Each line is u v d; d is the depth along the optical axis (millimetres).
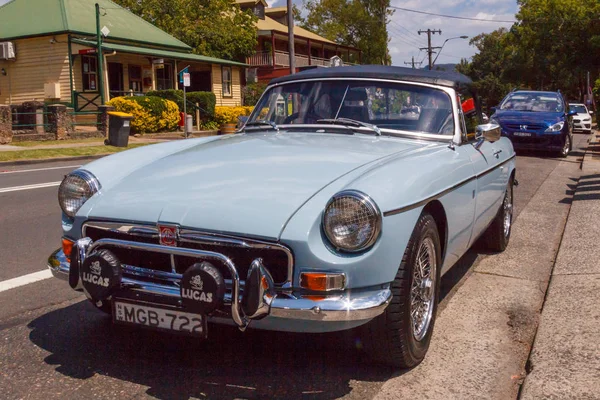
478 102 5090
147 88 28422
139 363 3402
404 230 3023
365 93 4410
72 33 23797
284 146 3832
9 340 3713
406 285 3080
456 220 3912
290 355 3514
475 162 4316
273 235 2838
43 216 7746
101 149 18438
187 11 35594
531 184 10625
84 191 3508
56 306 4344
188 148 4168
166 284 3039
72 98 24078
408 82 4387
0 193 9727
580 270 4785
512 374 3303
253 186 3166
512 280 4996
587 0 22297
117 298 3092
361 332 3125
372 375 3273
